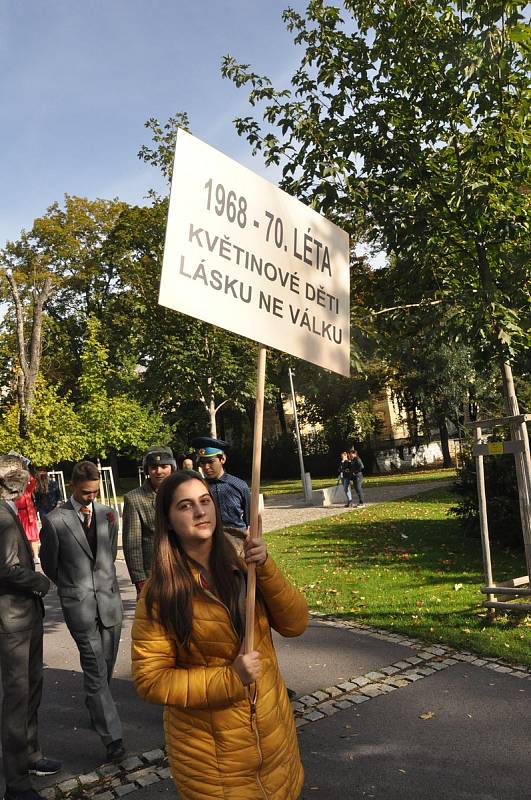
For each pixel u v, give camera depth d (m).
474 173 7.27
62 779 4.00
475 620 6.68
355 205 7.80
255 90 7.99
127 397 29.83
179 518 2.26
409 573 9.45
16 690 3.80
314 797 3.65
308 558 11.55
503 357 7.34
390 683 5.22
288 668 5.73
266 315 2.89
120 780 3.96
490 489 10.88
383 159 7.82
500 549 10.68
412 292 8.36
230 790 2.14
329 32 7.90
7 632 3.83
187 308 2.55
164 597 2.18
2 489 4.05
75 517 4.45
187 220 2.58
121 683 5.70
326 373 8.20
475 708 4.67
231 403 22.44
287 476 44.44
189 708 2.14
